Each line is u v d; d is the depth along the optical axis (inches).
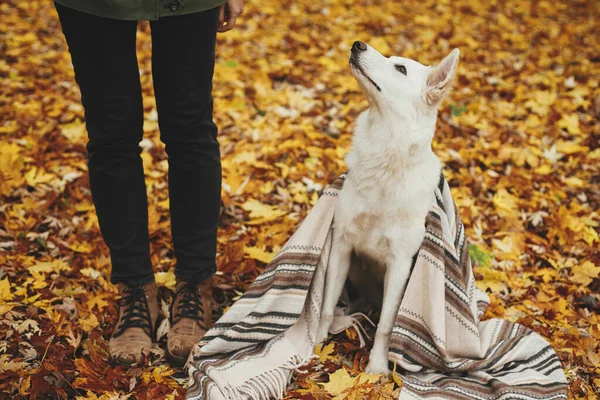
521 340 109.7
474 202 167.0
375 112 108.6
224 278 131.1
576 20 337.4
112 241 106.7
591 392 104.5
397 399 98.0
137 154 103.6
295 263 110.3
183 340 105.5
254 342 107.3
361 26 310.5
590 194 173.8
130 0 86.7
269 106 212.2
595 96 231.0
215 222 111.0
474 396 98.6
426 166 107.9
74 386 96.3
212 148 105.5
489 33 308.8
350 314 124.0
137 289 110.0
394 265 110.2
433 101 104.7
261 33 285.7
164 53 95.4
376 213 107.5
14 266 126.0
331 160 180.1
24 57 237.3
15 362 99.2
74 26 89.7
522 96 234.4
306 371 105.0
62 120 191.5
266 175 171.6
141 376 100.9
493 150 191.5
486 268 138.9
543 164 187.6
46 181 158.6
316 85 233.9
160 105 100.2
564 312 125.3
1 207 145.3
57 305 116.4
